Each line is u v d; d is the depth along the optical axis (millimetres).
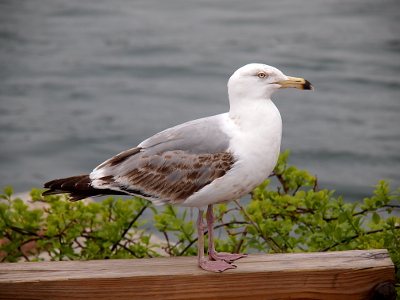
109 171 5945
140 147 6031
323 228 7148
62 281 5020
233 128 5734
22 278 5047
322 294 5211
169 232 10750
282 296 5223
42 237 7523
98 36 27328
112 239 7434
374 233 7270
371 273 5203
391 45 24516
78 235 7426
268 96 5801
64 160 15227
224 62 22719
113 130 16812
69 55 24375
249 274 5188
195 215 11367
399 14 30969
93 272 5223
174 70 22062
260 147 5602
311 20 29641
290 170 8086
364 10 31906
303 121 16969
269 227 7285
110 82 21141
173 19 30391
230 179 5641
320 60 22422
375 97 18594
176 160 5781
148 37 26906
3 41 26562
